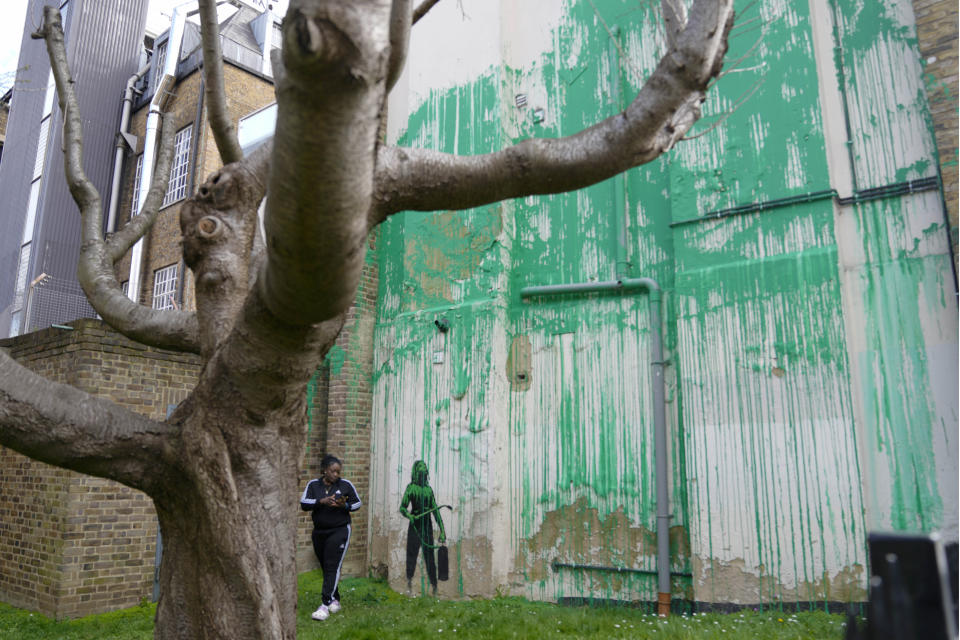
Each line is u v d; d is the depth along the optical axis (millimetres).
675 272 7469
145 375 7715
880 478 6105
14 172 18500
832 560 6117
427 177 2654
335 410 9586
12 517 7949
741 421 6781
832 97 7016
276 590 2627
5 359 2553
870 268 6539
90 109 16578
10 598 7688
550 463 8148
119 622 6762
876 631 914
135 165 16266
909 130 6559
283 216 1742
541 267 8781
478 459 8359
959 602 880
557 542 7914
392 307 9930
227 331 2916
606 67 8742
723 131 7430
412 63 10250
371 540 9328
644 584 7281
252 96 14914
